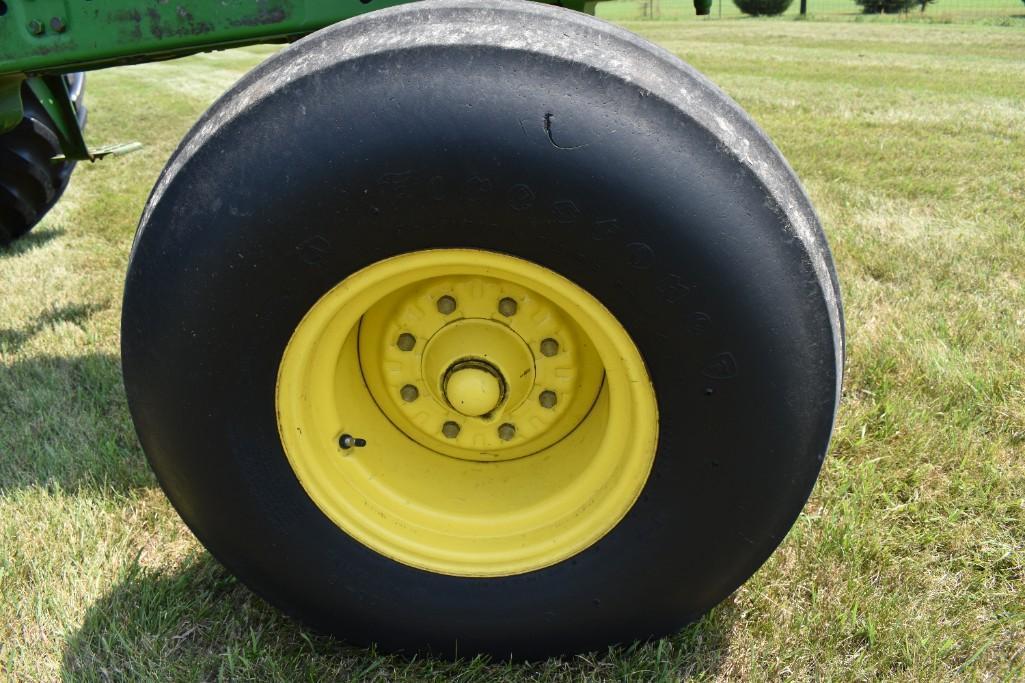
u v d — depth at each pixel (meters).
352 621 2.05
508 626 2.01
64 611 2.21
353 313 1.83
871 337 3.72
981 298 4.14
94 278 4.59
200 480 1.91
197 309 1.73
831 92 11.63
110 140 8.73
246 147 1.65
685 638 2.13
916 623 2.15
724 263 1.62
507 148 1.58
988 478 2.75
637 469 1.86
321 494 1.96
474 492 2.08
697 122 1.63
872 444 2.96
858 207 5.72
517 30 1.68
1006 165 6.90
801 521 2.55
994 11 32.38
